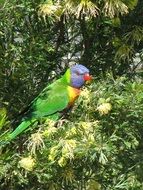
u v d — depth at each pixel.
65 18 6.40
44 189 6.12
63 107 5.99
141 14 6.80
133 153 6.45
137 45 6.91
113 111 5.96
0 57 6.28
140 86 6.01
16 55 6.27
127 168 6.39
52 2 6.08
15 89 6.59
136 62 7.26
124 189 6.29
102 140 5.60
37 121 5.90
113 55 6.94
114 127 6.00
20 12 6.11
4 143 5.61
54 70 6.98
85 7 5.93
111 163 6.26
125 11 6.06
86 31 6.94
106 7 5.99
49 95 5.99
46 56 6.59
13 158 5.66
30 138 5.57
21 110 6.63
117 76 6.75
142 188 6.36
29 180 5.96
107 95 5.87
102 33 6.96
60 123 5.84
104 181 6.29
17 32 6.35
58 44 6.90
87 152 5.48
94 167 6.09
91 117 5.95
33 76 6.68
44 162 5.62
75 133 5.57
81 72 5.97
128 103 5.91
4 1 6.01
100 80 6.49
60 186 5.96
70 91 6.01
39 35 6.41
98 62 7.05
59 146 5.44
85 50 7.05
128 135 6.07
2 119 5.78
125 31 6.82
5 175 5.61
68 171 5.82
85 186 6.16
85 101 5.95
